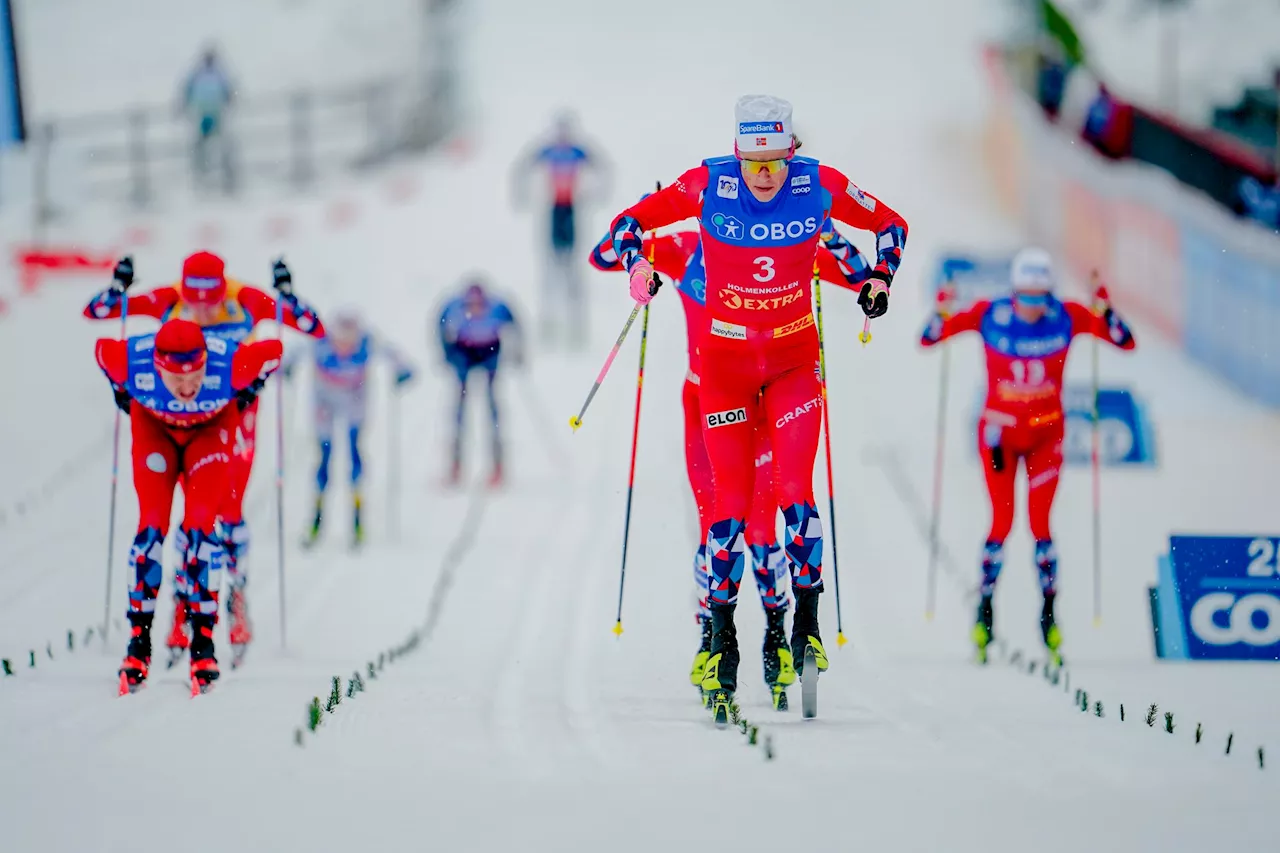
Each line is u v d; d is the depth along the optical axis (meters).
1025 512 39.47
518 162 93.88
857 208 20.58
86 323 60.25
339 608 30.56
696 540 35.91
